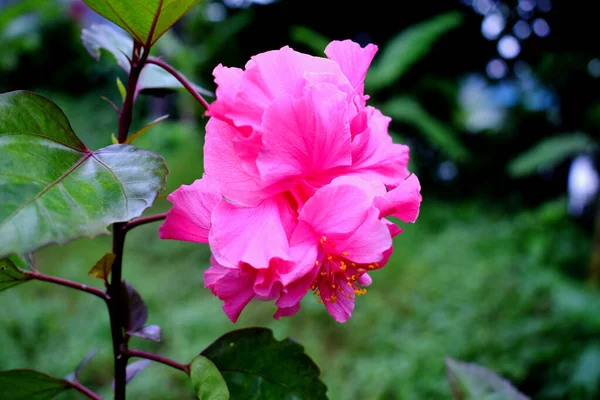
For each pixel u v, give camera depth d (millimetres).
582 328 3939
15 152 803
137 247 5926
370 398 3707
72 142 882
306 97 843
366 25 9156
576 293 4133
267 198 905
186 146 7973
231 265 854
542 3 7797
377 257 876
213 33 9297
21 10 3467
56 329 4285
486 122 9938
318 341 4426
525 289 4559
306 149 872
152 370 3850
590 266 5156
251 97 854
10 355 3803
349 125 926
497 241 5863
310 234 894
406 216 979
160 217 1044
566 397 3617
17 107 841
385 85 8023
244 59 9375
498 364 3838
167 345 4270
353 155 977
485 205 7949
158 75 1311
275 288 883
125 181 842
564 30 7828
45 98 864
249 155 858
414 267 5367
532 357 3861
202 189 924
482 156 8719
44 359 3879
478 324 4293
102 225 767
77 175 833
